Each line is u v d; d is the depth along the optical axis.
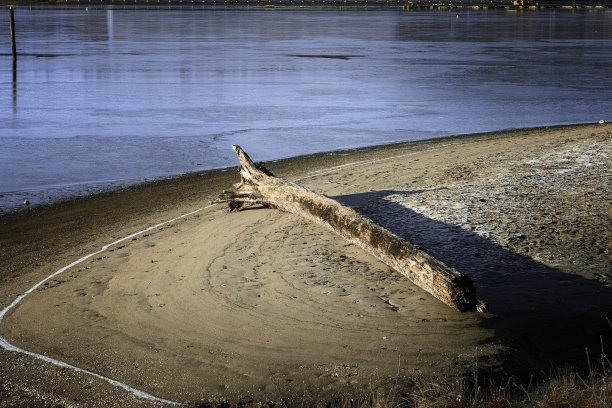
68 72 40.16
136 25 110.19
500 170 12.88
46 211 12.70
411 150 17.66
